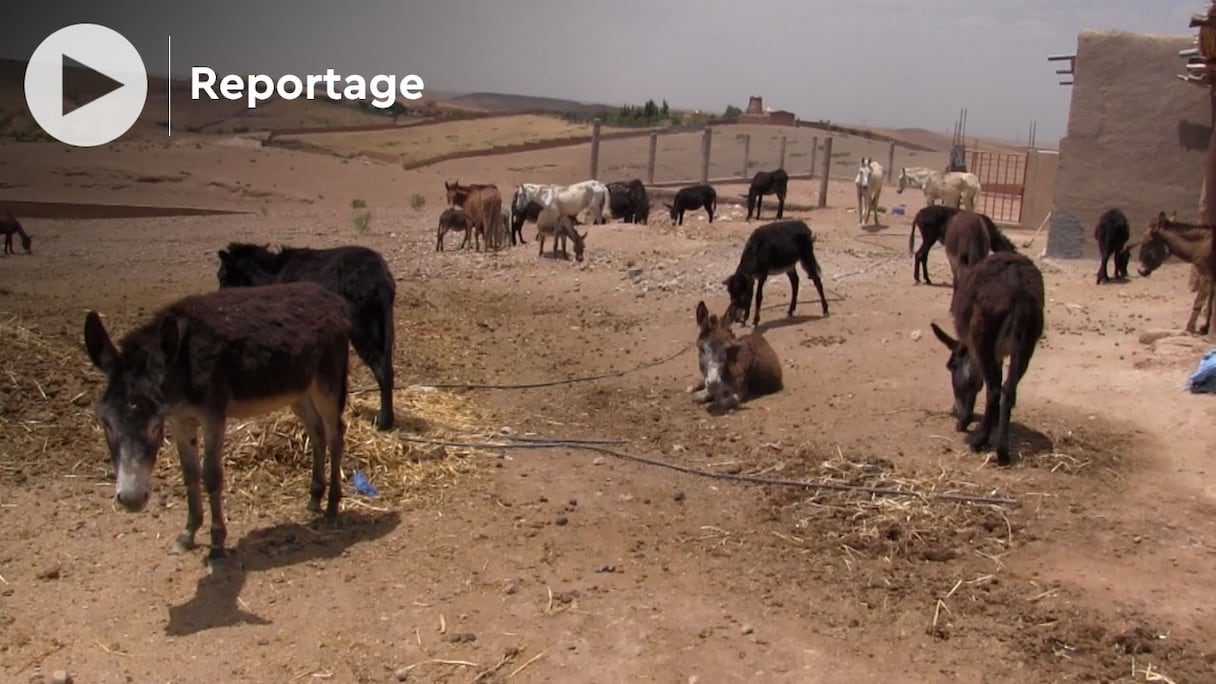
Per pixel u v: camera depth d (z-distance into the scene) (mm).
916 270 15781
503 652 5246
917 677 5109
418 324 13656
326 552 6367
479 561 6301
